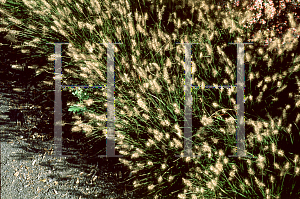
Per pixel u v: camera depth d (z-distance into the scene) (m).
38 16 3.54
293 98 2.23
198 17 2.60
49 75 3.42
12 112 3.24
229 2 2.58
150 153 2.52
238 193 2.04
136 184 2.25
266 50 2.35
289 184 2.05
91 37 3.20
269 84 2.51
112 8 3.04
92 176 2.64
